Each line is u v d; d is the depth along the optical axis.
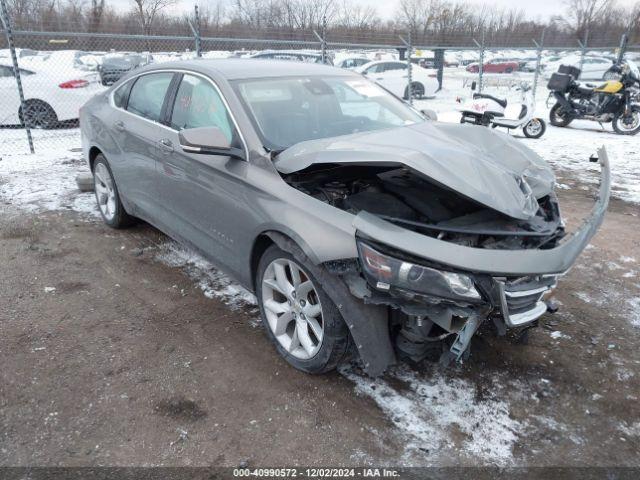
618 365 3.16
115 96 4.79
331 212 2.67
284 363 3.11
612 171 8.09
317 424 2.64
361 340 2.61
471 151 2.98
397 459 2.44
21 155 8.25
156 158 3.96
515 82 16.95
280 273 3.01
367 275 2.48
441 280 2.38
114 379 2.94
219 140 3.07
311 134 3.41
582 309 3.82
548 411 2.77
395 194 2.93
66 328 3.44
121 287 4.02
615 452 2.51
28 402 2.75
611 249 4.94
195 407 2.74
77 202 6.02
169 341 3.32
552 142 10.57
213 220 3.44
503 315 2.46
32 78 9.82
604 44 22.48
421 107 15.09
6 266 4.32
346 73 4.24
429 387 2.92
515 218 2.60
